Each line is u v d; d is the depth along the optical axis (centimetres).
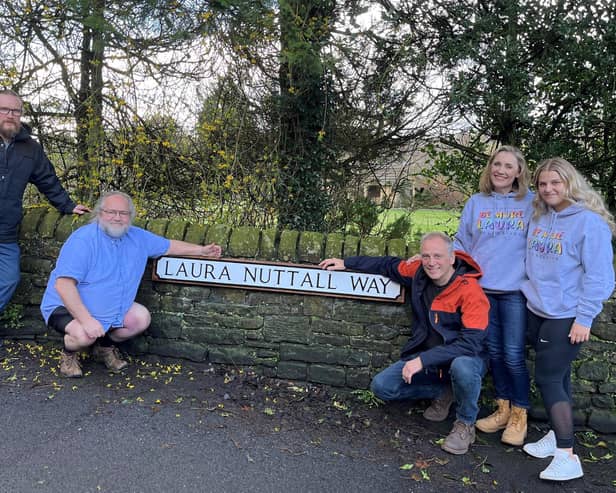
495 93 532
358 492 270
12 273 407
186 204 609
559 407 295
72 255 357
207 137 585
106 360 396
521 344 329
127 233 383
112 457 284
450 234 583
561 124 541
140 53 554
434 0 556
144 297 410
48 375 381
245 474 278
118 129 575
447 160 612
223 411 345
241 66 571
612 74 499
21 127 404
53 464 275
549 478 289
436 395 351
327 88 606
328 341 387
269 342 395
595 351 354
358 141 643
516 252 329
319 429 334
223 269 393
